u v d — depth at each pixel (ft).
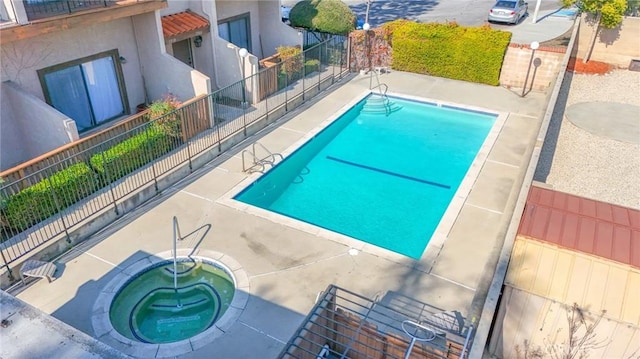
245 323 28.07
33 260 31.50
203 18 57.11
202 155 45.80
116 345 26.48
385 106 63.52
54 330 12.95
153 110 44.68
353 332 26.17
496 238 32.78
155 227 36.76
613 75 72.08
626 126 56.54
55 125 39.06
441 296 30.14
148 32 49.62
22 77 40.22
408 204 43.21
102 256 33.42
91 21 40.81
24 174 35.53
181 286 32.01
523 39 88.99
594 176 46.24
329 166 49.47
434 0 128.36
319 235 36.09
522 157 48.11
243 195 42.37
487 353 28.96
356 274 32.04
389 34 71.51
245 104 55.93
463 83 68.95
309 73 67.97
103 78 48.14
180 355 25.98
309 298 29.96
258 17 70.18
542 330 26.48
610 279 24.54
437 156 51.55
